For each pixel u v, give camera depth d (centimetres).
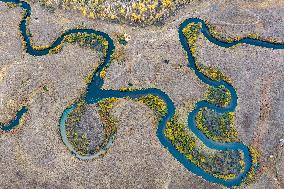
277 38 5653
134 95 5222
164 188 4534
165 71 5406
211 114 5034
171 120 5000
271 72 5344
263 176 4588
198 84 5297
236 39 5675
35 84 5309
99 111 5081
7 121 5041
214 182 4584
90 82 5338
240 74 5344
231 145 4831
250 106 5081
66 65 5475
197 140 4862
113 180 4584
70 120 5019
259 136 4859
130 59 5512
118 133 4900
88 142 4859
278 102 5097
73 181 4588
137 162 4697
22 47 5638
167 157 4734
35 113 5075
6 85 5303
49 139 4872
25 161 4719
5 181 4600
